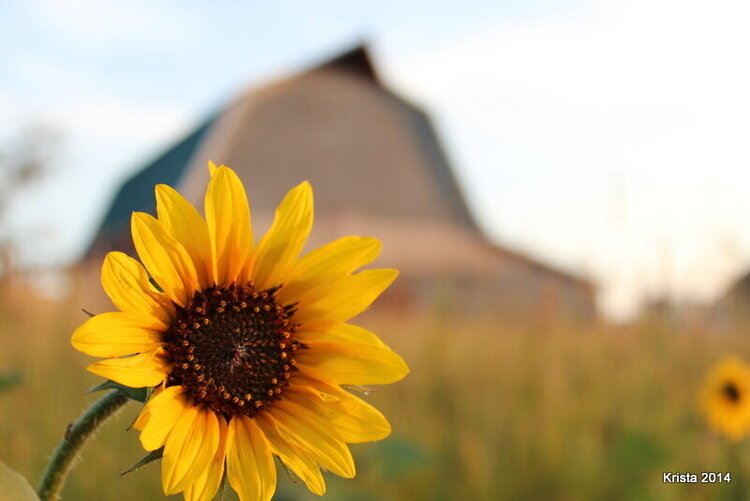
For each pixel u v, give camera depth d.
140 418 1.65
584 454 5.58
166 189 1.96
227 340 1.96
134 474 4.98
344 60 35.34
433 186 36.28
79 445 1.74
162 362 1.89
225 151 33.53
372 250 2.09
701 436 6.22
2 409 5.46
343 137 35.53
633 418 6.17
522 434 5.84
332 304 2.06
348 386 2.02
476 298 11.91
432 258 33.03
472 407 6.45
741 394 5.90
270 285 2.06
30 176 21.31
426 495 5.18
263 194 33.91
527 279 30.33
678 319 7.90
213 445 1.84
